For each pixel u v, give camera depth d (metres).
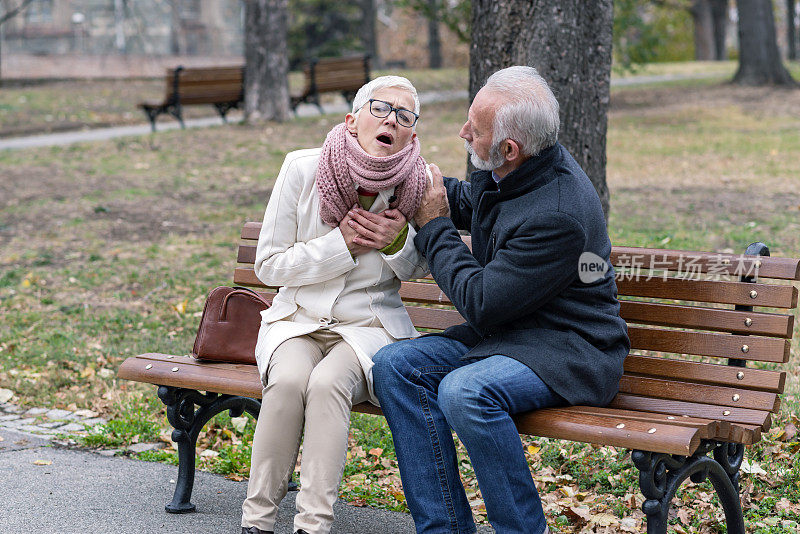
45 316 6.12
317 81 16.09
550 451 3.85
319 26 35.75
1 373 5.12
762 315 2.91
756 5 20.55
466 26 16.41
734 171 10.25
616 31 17.23
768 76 20.67
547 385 2.75
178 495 3.31
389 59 40.91
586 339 2.82
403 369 2.86
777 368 4.61
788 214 7.90
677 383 2.94
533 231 2.75
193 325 5.80
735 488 2.91
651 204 8.60
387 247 3.08
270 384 2.91
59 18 28.50
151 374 3.27
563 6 4.81
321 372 2.89
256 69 14.97
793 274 2.89
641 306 3.13
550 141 2.84
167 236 8.17
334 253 3.06
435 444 2.81
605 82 5.03
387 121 3.02
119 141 13.27
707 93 19.58
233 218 8.77
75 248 7.85
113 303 6.37
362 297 3.17
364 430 4.16
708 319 3.01
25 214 9.07
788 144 12.00
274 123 14.86
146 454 3.96
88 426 4.30
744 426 2.63
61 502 3.36
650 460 2.51
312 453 2.81
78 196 9.82
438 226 3.04
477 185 2.99
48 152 12.52
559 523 3.23
